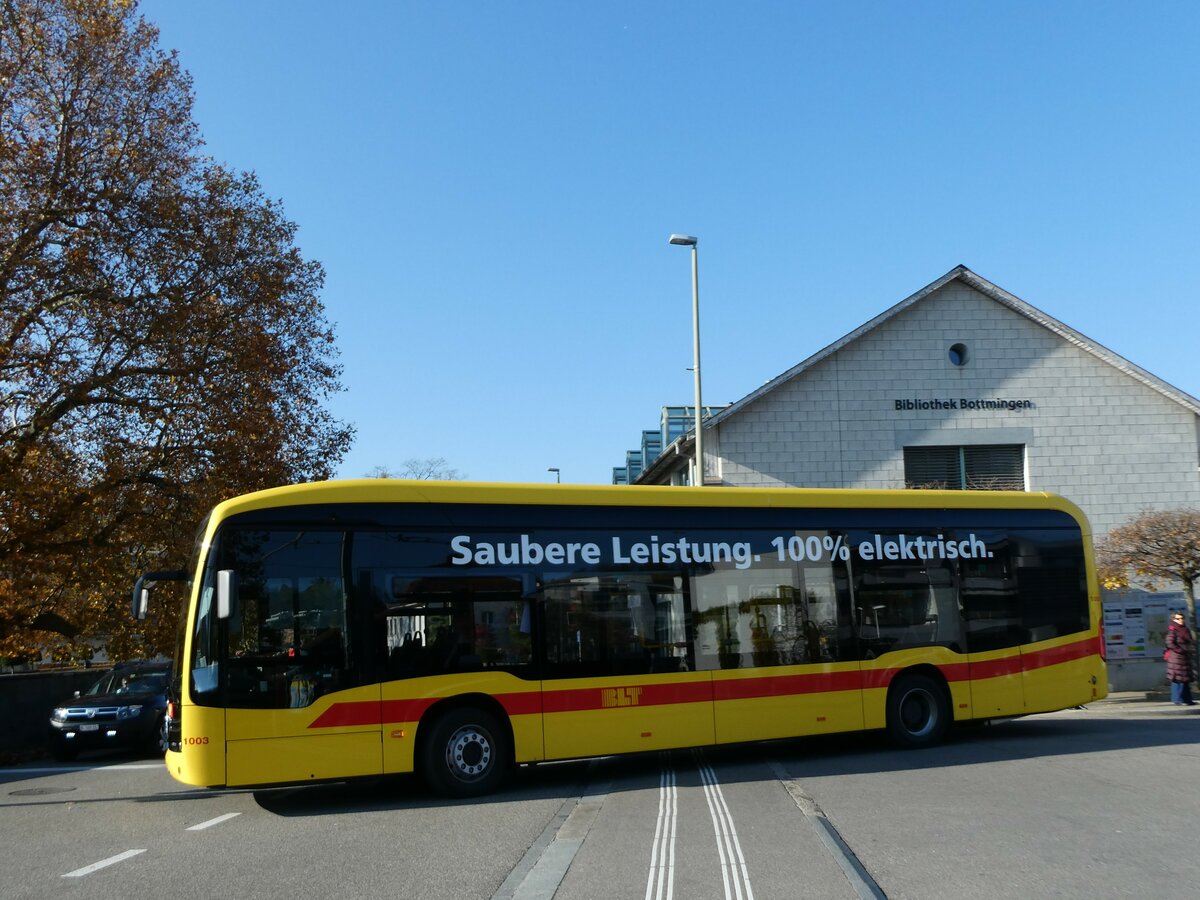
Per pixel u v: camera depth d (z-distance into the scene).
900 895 5.97
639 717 10.74
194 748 9.22
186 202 21.27
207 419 21.09
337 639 9.74
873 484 24.78
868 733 14.29
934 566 12.79
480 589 10.34
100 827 9.56
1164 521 18.09
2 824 10.05
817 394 25.03
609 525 11.09
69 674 22.97
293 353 23.61
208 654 9.40
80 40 20.03
